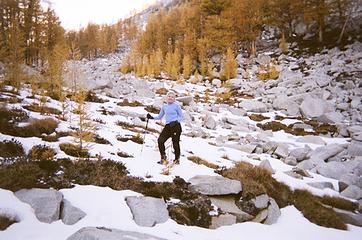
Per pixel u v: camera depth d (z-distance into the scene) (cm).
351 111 2767
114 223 615
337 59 4450
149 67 5350
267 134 2211
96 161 888
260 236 722
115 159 971
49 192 638
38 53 5044
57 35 5659
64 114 1560
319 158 1518
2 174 668
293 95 3341
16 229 534
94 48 10419
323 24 5441
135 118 1833
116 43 11106
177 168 988
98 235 497
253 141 1873
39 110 1498
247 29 5666
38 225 560
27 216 572
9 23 5006
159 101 2570
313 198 1031
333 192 1127
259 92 3772
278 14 5950
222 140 1803
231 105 3250
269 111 3089
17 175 672
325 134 2314
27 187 651
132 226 621
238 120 2441
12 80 1917
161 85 4116
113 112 2023
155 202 711
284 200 967
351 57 4375
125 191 750
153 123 1964
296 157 1594
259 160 1473
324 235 820
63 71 2091
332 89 3369
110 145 1149
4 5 5075
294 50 5438
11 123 1104
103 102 2427
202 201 784
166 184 827
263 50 5891
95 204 663
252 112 3025
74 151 949
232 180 868
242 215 782
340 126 2336
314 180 1234
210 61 5581
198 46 5556
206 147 1552
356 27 5384
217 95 3731
